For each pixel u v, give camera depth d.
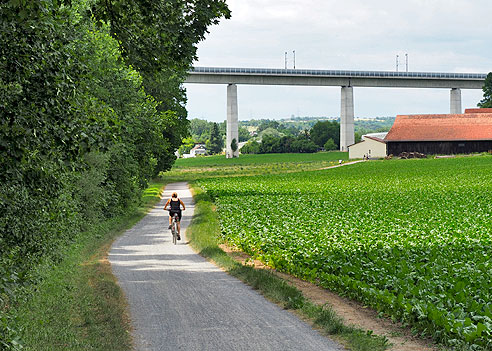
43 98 8.65
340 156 155.75
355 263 14.86
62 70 8.76
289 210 35.59
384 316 10.61
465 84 142.00
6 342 7.40
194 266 17.83
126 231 29.86
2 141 8.39
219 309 11.48
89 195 26.92
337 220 29.19
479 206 36.22
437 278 12.55
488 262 15.55
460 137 120.06
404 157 118.75
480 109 132.88
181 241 25.33
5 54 8.41
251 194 51.16
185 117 72.00
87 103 9.52
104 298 12.21
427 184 60.28
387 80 137.00
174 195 24.72
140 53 12.88
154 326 10.21
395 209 35.72
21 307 11.07
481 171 78.06
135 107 34.34
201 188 65.50
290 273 16.02
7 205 10.71
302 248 18.78
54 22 8.56
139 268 17.42
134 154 40.84
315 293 13.02
